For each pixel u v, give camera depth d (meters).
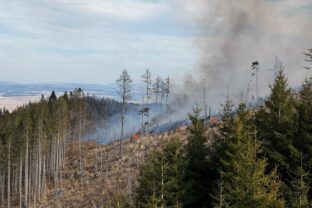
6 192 86.19
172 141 33.16
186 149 35.00
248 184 21.17
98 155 93.38
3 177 79.69
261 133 30.83
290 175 25.50
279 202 20.78
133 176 65.69
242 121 30.55
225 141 32.22
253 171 21.53
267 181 21.47
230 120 33.19
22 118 86.88
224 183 26.80
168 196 30.00
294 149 27.33
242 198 21.27
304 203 21.16
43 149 85.44
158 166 30.44
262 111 33.53
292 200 21.97
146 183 30.98
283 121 30.06
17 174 86.25
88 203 61.84
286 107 31.34
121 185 63.75
